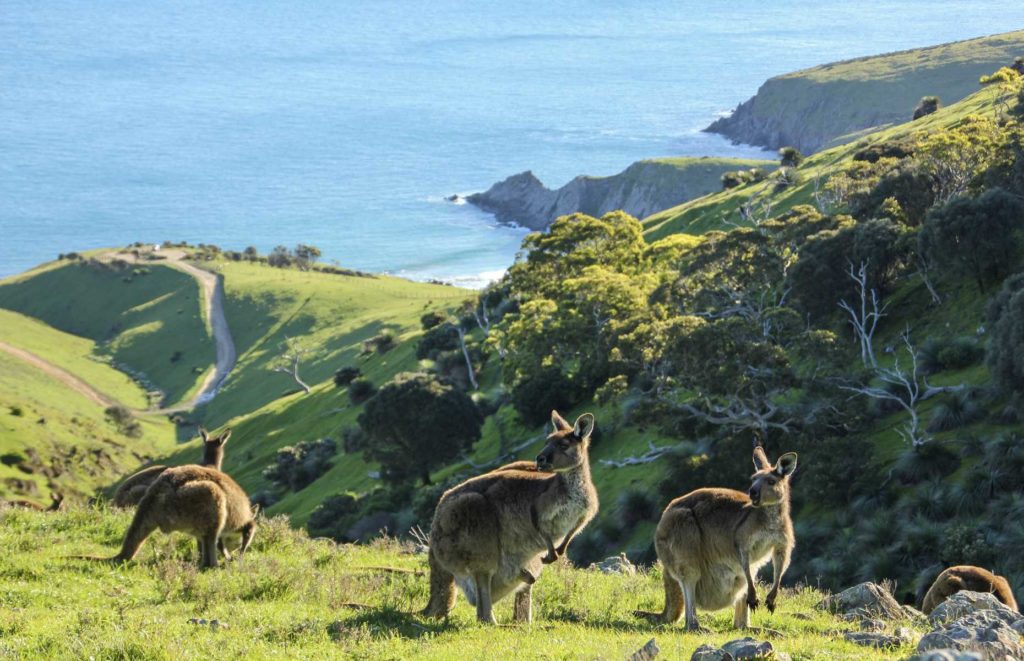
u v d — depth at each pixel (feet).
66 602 41.32
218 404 627.05
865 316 222.69
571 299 280.51
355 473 297.94
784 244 259.39
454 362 349.82
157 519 46.70
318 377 586.86
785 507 39.27
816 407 178.70
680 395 210.59
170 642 34.09
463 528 39.45
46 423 489.26
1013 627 33.50
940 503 140.77
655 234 438.40
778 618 44.78
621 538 171.53
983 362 183.52
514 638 36.35
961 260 213.66
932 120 443.32
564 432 38.81
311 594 44.60
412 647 35.40
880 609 47.01
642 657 31.07
